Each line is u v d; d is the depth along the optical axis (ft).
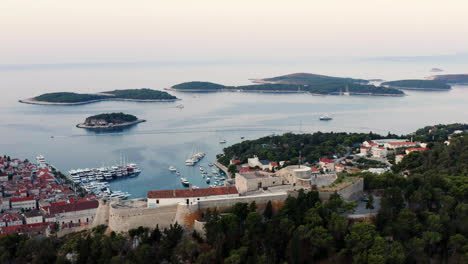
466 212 614.34
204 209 632.38
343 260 561.43
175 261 553.23
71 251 625.41
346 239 561.02
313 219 598.34
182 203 638.94
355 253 546.67
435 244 584.81
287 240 576.20
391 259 531.50
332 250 566.36
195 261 555.28
